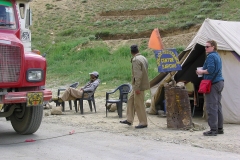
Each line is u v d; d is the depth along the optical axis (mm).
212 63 7633
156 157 6152
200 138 7613
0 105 6930
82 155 6328
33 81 7195
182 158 6070
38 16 38531
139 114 8875
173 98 8695
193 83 11250
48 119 10508
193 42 10445
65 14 38250
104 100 14484
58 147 6945
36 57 7312
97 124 9523
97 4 39688
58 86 19094
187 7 32656
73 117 10836
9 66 6895
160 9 34344
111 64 21812
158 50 8797
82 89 11703
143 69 8602
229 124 9461
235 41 9930
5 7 8102
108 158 6125
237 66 9594
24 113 7953
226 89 9539
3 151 6664
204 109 10227
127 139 7605
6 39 6922
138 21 32469
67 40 31047
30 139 7680
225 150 6629
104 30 31047
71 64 23797
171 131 8453
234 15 27766
